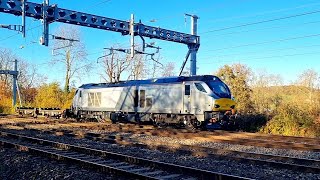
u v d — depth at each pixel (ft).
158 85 81.05
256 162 35.45
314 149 45.68
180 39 101.81
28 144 50.06
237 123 80.33
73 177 29.14
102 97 99.04
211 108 69.26
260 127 78.54
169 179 27.94
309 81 101.24
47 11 79.15
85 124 90.22
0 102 183.32
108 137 59.82
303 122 72.74
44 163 35.04
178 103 75.56
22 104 172.86
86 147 45.50
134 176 28.53
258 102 92.58
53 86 180.45
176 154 41.57
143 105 84.53
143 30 92.84
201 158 38.88
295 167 32.63
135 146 48.24
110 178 28.86
